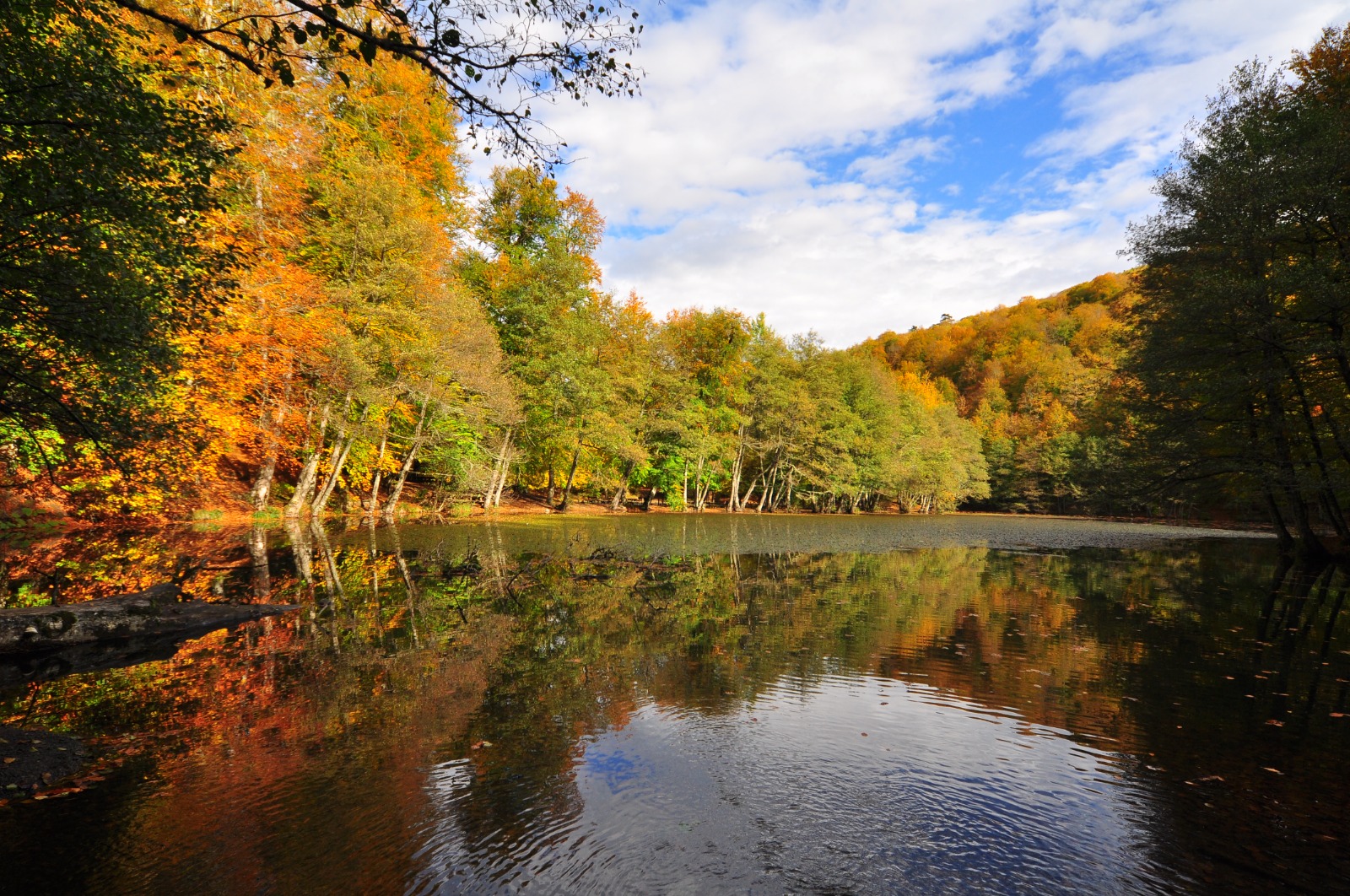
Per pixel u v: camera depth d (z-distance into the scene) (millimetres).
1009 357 97500
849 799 4730
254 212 19141
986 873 3822
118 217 6395
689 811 4496
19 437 10039
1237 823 4492
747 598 13148
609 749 5527
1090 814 4570
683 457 47875
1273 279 16297
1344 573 18594
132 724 5938
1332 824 4477
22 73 5684
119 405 7652
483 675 7531
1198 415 20094
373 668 7699
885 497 74125
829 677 7844
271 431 23922
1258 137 17766
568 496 42312
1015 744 5863
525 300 36281
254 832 4129
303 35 4781
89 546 16359
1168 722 6492
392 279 25141
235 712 6246
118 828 4164
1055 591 14891
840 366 65875
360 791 4703
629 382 43406
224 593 11789
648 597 12922
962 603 13031
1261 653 9297
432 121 30000
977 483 74062
